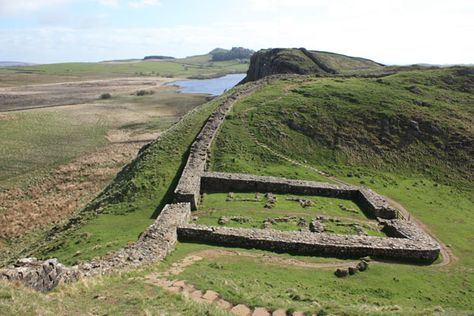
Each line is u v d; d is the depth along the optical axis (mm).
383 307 18516
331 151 52906
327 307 17219
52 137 84312
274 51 133375
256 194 38688
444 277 24953
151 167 44156
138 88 186375
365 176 48281
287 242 26625
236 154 48125
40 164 67312
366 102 62906
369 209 36500
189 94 158375
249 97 67312
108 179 61219
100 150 76250
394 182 47375
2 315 12211
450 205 42344
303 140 54125
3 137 81688
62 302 14680
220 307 16234
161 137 54844
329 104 62438
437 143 54812
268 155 49312
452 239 33125
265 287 20094
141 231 29609
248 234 27422
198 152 45594
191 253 25172
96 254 25094
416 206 40938
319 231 30547
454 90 72500
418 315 17109
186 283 18984
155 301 15828
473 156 52219
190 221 31516
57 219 48062
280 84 75938
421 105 63000
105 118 106250
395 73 87688
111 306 15078
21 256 33750
